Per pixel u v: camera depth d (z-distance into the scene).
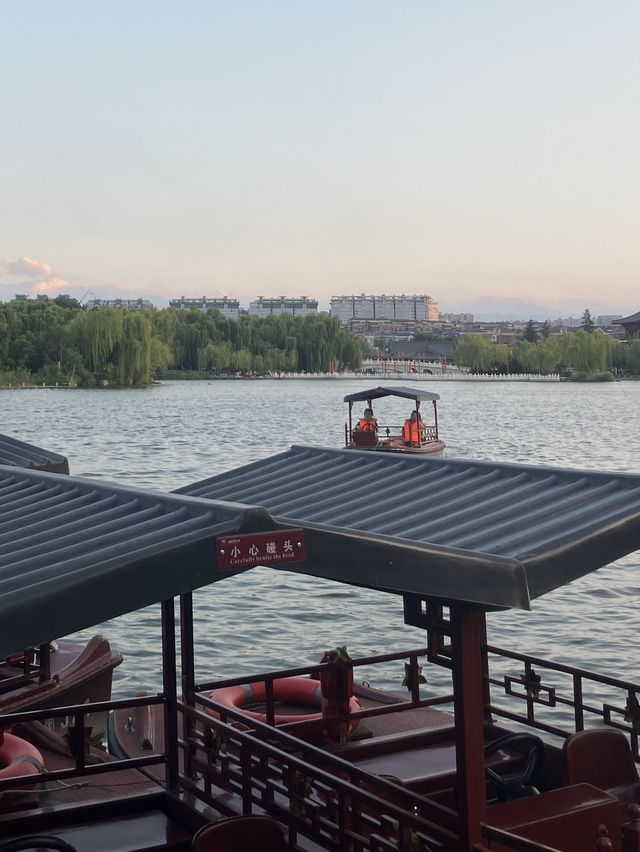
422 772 7.42
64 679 11.09
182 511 4.73
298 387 175.50
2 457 12.34
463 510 5.59
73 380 153.50
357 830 5.48
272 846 5.48
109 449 60.78
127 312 187.75
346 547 4.40
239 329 193.12
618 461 55.69
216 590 21.42
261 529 4.25
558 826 5.56
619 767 6.75
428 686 15.12
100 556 4.17
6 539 5.08
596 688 14.91
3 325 157.75
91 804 6.72
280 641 17.81
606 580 22.22
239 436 72.12
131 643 17.53
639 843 5.82
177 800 6.70
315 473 7.35
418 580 4.47
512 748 7.58
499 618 19.17
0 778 7.05
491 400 140.00
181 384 178.75
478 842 4.90
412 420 41.22
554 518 5.22
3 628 3.77
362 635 18.20
